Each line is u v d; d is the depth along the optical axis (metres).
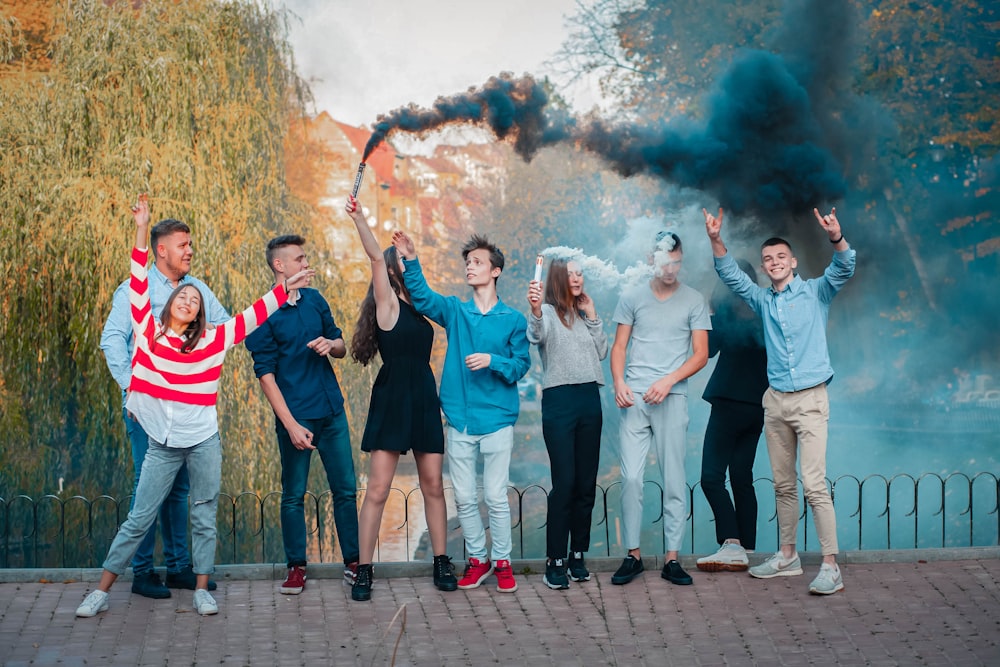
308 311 5.19
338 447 5.21
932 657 4.11
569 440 5.14
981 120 15.84
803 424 5.03
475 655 4.20
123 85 10.66
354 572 5.18
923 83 15.82
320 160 13.83
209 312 5.19
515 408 5.14
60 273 10.30
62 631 4.46
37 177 10.41
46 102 10.60
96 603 4.68
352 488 5.25
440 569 5.14
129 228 10.36
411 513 19.28
